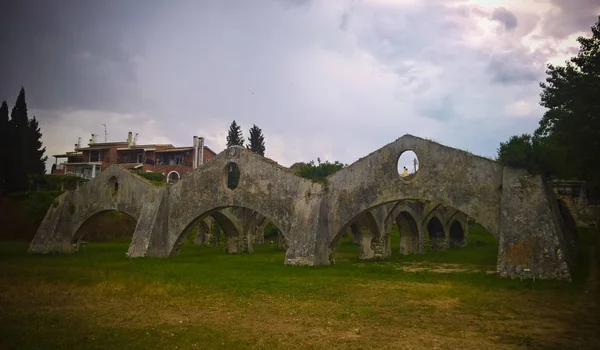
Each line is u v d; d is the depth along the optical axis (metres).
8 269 16.97
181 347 6.71
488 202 16.56
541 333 7.81
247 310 9.53
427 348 6.83
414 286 13.34
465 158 17.33
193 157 57.72
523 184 15.55
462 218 36.94
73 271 16.27
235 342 7.01
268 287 12.66
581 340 7.36
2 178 34.84
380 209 24.70
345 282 14.02
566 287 12.71
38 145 44.59
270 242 41.47
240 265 19.12
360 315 9.14
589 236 29.02
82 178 44.44
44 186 42.41
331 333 7.68
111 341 6.96
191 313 9.16
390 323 8.48
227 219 28.58
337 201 20.03
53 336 7.22
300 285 13.12
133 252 23.14
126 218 39.91
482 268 19.39
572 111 18.44
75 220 27.16
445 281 14.48
